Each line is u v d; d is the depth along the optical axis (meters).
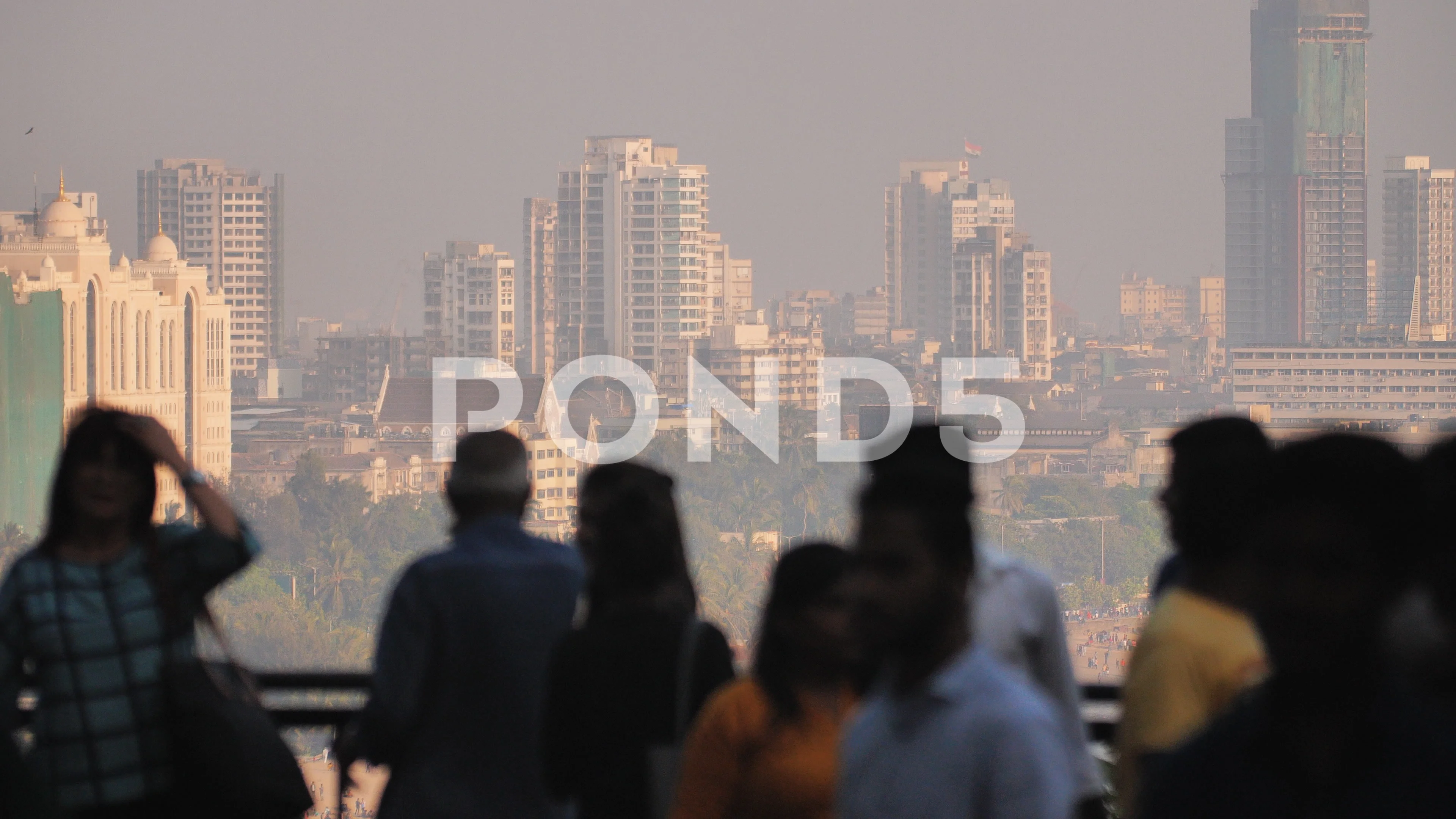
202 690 15.91
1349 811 8.51
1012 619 15.29
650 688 14.93
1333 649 8.60
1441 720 8.57
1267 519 8.84
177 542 16.34
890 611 10.89
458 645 16.98
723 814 13.55
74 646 15.55
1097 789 15.62
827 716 13.62
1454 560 9.62
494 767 17.02
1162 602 13.66
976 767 10.49
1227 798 8.81
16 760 11.41
